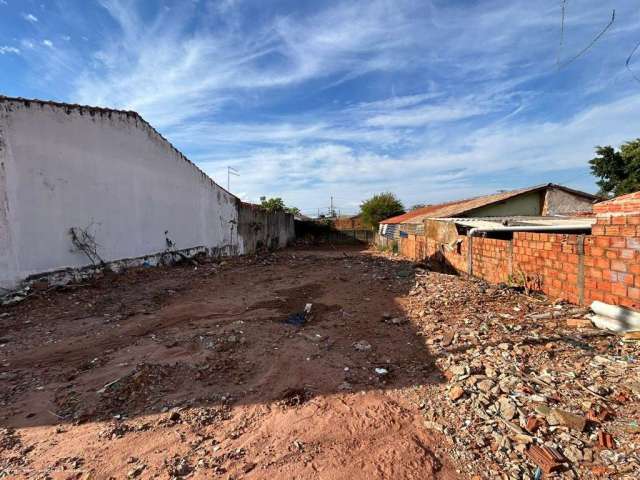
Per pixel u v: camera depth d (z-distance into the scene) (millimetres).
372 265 13852
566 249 5812
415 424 2846
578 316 4980
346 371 3859
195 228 15414
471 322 5176
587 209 16266
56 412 3186
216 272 11695
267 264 14492
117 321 5984
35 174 8281
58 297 7582
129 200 11258
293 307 6855
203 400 3326
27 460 2549
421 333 5027
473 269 9680
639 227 4422
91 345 4859
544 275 6445
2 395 3506
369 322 5738
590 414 2676
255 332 5172
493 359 3768
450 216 16141
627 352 3701
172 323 5840
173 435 2805
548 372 3377
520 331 4637
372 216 35688
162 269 11820
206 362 4117
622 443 2377
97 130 10031
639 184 17125
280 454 2533
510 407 2826
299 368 3949
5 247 7566
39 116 8414
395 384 3535
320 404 3184
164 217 13117
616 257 4785
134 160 11508
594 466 2217
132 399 3355
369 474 2314
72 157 9234
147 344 4773
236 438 2750
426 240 14602
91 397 3398
